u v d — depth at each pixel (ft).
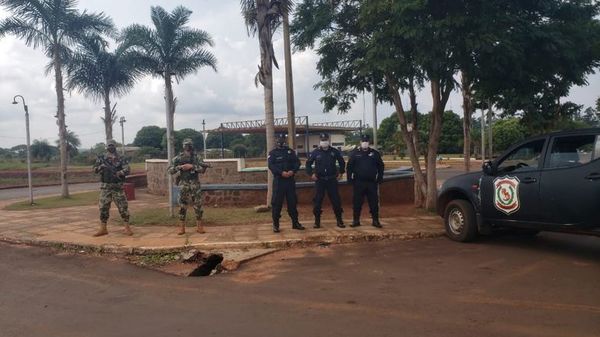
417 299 18.16
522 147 25.70
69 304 19.12
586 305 16.84
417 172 41.27
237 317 16.87
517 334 14.47
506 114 38.19
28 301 19.66
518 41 29.94
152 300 19.34
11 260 27.40
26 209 49.39
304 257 25.86
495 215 26.63
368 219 35.86
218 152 201.87
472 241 28.45
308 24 38.78
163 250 27.32
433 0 29.48
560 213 23.16
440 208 30.60
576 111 39.06
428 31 28.60
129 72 77.41
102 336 15.47
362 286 20.17
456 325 15.35
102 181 31.50
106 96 76.84
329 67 39.99
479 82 35.04
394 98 40.55
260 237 29.50
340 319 16.28
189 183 31.14
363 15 30.78
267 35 40.09
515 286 19.38
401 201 47.93
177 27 79.05
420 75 33.86
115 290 21.03
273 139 40.63
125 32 76.95
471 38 28.30
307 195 43.65
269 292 19.84
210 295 19.79
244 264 24.98
